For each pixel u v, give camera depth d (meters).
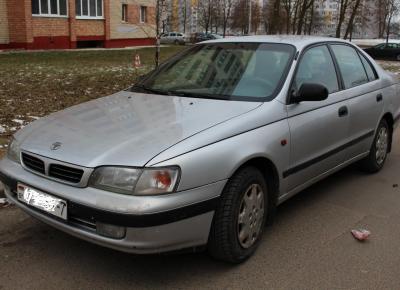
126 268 3.57
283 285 3.38
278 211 4.71
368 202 5.00
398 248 3.97
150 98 4.24
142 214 2.97
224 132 3.45
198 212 3.20
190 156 3.17
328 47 5.02
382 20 64.25
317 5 41.78
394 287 3.38
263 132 3.72
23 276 3.45
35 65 18.19
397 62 33.62
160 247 3.09
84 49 29.86
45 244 3.95
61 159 3.27
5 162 3.77
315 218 4.55
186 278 3.44
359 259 3.77
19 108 9.15
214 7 71.81
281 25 21.86
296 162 4.12
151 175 3.04
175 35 55.06
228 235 3.43
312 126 4.26
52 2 28.34
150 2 36.34
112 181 3.07
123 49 31.22
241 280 3.43
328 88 4.73
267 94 4.05
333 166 4.83
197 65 4.72
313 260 3.74
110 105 4.17
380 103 5.64
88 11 31.23
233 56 4.61
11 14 26.61
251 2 63.31
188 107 3.88
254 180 3.61
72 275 3.47
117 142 3.30
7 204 4.72
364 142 5.41
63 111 4.26
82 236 3.19
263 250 3.88
